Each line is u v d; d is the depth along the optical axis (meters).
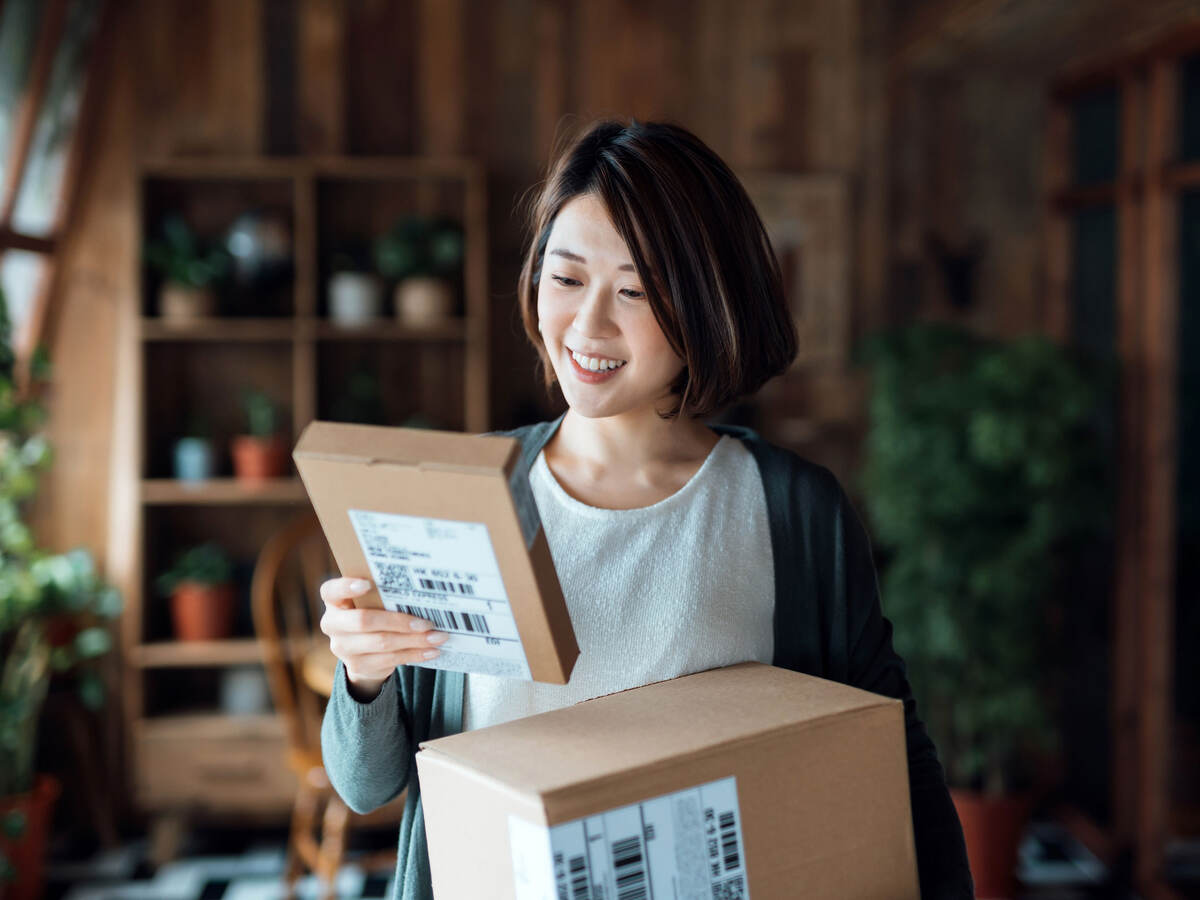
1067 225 3.69
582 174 1.02
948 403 3.07
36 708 3.19
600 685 1.04
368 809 1.13
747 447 1.18
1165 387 3.12
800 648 1.12
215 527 3.80
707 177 1.01
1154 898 3.12
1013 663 3.06
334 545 0.89
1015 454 2.95
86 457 3.63
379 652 0.93
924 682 3.10
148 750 3.43
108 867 3.34
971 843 3.09
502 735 0.88
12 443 3.17
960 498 3.04
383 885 3.22
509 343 3.85
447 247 3.64
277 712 3.58
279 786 3.46
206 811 3.44
